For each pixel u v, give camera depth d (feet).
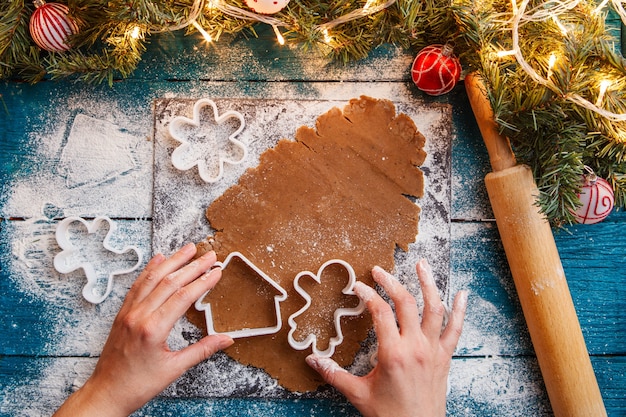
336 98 1.78
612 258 1.80
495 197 1.67
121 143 1.77
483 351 1.78
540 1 1.59
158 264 1.66
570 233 1.73
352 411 1.76
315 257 1.74
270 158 1.75
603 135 1.59
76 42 1.66
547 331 1.64
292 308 1.73
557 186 1.57
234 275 1.73
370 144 1.76
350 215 1.76
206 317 1.67
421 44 1.73
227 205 1.74
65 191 1.77
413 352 1.57
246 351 1.73
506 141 1.67
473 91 1.68
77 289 1.77
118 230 1.77
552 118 1.55
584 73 1.49
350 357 1.74
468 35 1.55
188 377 1.73
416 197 1.77
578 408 1.64
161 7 1.58
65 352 1.75
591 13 1.59
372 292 1.65
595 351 1.80
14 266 1.77
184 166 1.74
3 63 1.64
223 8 1.59
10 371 1.75
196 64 1.78
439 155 1.77
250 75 1.79
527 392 1.77
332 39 1.66
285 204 1.75
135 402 1.54
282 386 1.73
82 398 1.56
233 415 1.75
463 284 1.79
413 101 1.78
